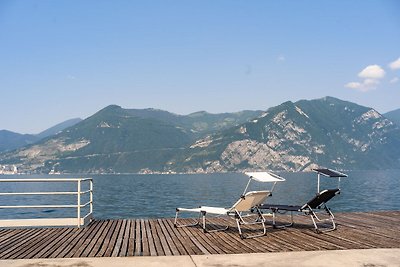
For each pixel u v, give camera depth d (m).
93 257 6.41
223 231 9.20
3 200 61.91
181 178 191.88
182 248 7.20
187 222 10.74
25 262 5.89
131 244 7.60
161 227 9.86
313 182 114.06
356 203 47.81
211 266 5.63
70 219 9.85
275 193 66.56
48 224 9.75
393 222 10.68
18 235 8.66
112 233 8.92
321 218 11.56
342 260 5.97
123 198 61.22
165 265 5.71
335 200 52.62
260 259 6.05
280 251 6.93
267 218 11.65
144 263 5.83
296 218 11.66
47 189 97.75
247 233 8.91
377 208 41.22
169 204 49.28
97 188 95.75
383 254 6.40
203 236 8.52
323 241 7.89
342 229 9.47
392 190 76.25
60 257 6.50
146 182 138.62
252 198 8.70
